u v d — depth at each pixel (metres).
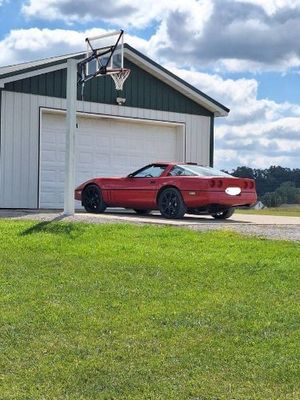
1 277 6.59
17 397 3.71
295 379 3.99
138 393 3.78
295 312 5.39
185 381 3.95
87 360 4.27
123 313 5.34
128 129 18.42
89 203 14.41
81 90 17.20
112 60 16.08
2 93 15.84
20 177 16.17
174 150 19.41
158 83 18.83
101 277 6.64
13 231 9.69
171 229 10.03
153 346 4.55
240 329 4.93
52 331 4.86
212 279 6.60
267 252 8.11
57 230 9.80
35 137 16.41
